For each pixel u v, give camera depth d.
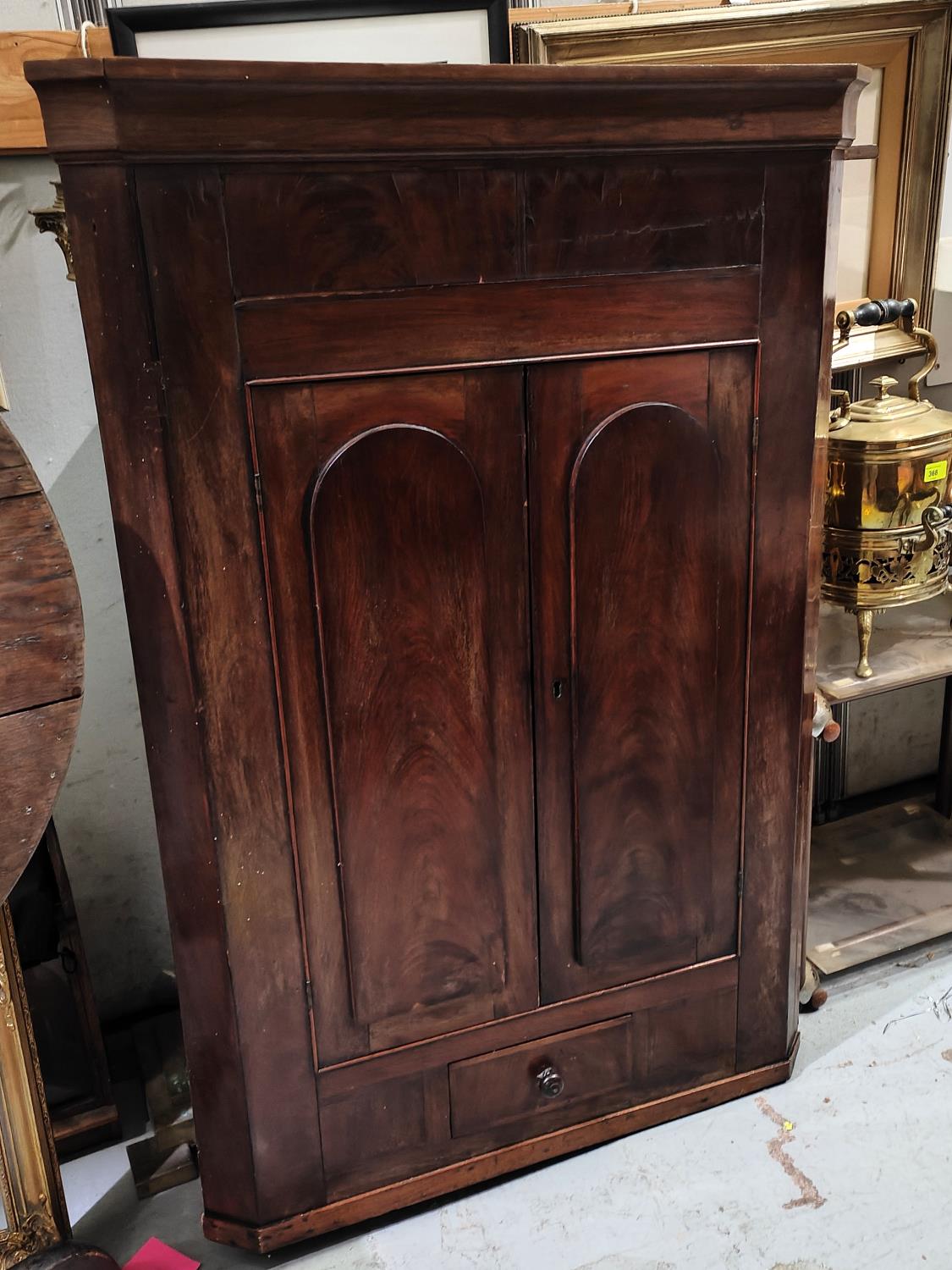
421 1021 1.58
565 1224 1.62
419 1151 1.64
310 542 1.33
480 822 1.53
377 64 1.15
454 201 1.27
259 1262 1.60
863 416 1.85
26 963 1.72
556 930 1.62
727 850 1.69
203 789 1.38
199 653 1.33
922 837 2.42
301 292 1.24
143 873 2.06
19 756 1.23
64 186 1.14
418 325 1.30
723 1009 1.77
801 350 1.49
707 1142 1.75
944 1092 1.82
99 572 1.89
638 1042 1.73
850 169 1.97
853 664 1.97
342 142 1.19
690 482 1.49
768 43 1.83
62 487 1.83
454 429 1.35
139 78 1.08
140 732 1.99
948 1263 1.51
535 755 1.53
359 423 1.31
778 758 1.67
